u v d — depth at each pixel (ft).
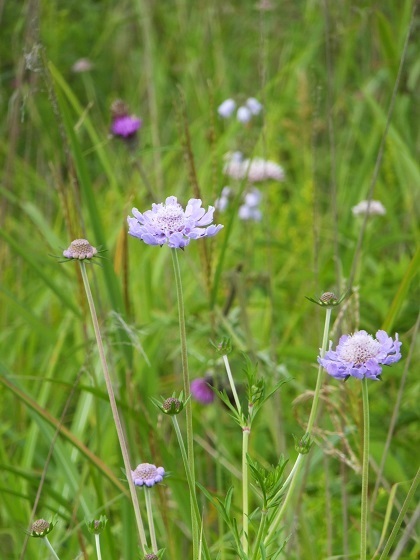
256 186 4.39
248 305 4.14
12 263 4.90
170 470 3.02
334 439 3.16
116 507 3.42
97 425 3.17
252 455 3.44
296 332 4.33
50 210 4.83
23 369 4.13
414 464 3.50
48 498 3.34
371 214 4.06
